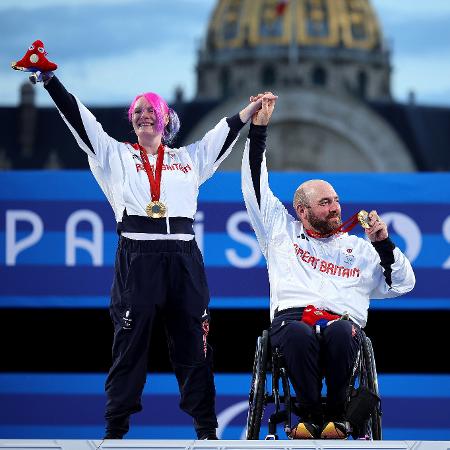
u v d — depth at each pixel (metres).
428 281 23.70
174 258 16.19
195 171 16.73
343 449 12.45
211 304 23.58
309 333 15.57
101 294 23.70
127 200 16.25
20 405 23.64
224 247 23.62
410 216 23.70
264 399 15.81
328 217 16.95
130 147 16.64
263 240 17.30
